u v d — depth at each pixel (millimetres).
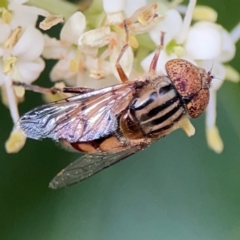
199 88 92
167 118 92
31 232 112
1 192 111
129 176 113
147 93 92
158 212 113
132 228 113
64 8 98
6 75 97
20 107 106
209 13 100
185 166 114
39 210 112
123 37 96
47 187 112
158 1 99
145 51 98
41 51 98
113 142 93
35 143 111
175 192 114
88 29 98
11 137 99
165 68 93
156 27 98
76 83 99
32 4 98
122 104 92
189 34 99
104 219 113
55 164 111
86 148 93
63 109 92
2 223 111
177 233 113
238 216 113
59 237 112
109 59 97
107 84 99
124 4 97
